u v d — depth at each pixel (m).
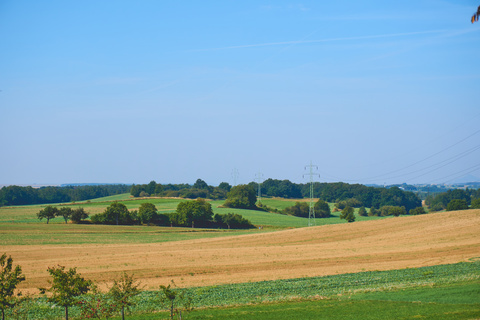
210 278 43.69
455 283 34.56
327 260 53.12
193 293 36.25
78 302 24.39
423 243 63.22
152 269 49.03
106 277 44.75
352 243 69.12
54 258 58.47
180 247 72.25
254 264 51.53
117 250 67.62
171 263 52.94
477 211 86.88
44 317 29.66
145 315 29.06
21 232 92.31
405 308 27.38
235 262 53.16
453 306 27.22
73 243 77.81
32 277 44.44
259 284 39.47
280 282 40.25
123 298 24.84
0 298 22.66
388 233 76.44
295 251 62.09
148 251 66.25
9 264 23.27
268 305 31.06
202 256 58.66
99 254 62.53
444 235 68.31
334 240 74.44
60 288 23.89
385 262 50.19
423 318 24.53
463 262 46.31
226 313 28.59
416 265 47.06
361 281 39.06
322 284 38.41
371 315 26.06
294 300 32.44
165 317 28.06
